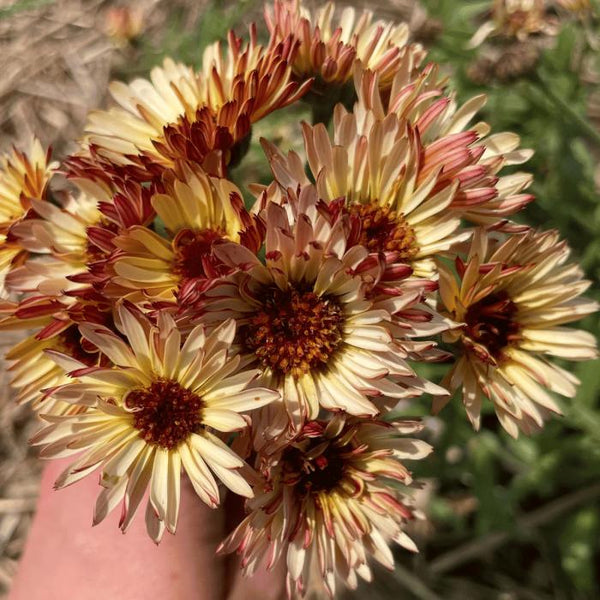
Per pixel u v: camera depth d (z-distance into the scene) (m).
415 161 0.16
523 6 0.28
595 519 0.29
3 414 0.36
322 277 0.16
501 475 0.32
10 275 0.17
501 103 0.32
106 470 0.16
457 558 0.31
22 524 0.35
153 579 0.22
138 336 0.16
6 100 0.44
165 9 0.45
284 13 0.20
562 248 0.18
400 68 0.18
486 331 0.18
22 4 0.30
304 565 0.18
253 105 0.17
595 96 0.40
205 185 0.16
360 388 0.16
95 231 0.16
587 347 0.19
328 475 0.18
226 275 0.15
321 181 0.16
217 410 0.16
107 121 0.19
